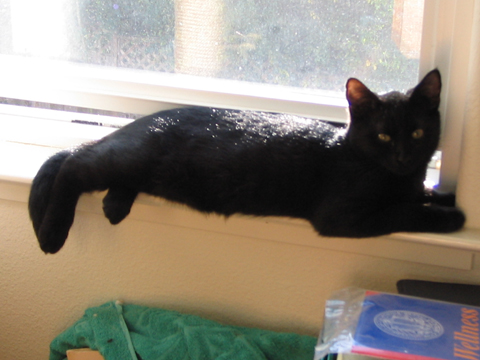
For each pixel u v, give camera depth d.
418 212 1.00
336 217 1.04
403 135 1.03
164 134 1.14
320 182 1.08
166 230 1.17
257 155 1.09
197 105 1.27
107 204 1.11
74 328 1.13
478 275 1.02
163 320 1.11
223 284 1.19
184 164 1.11
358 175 1.06
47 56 1.35
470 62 0.96
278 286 1.16
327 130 1.14
